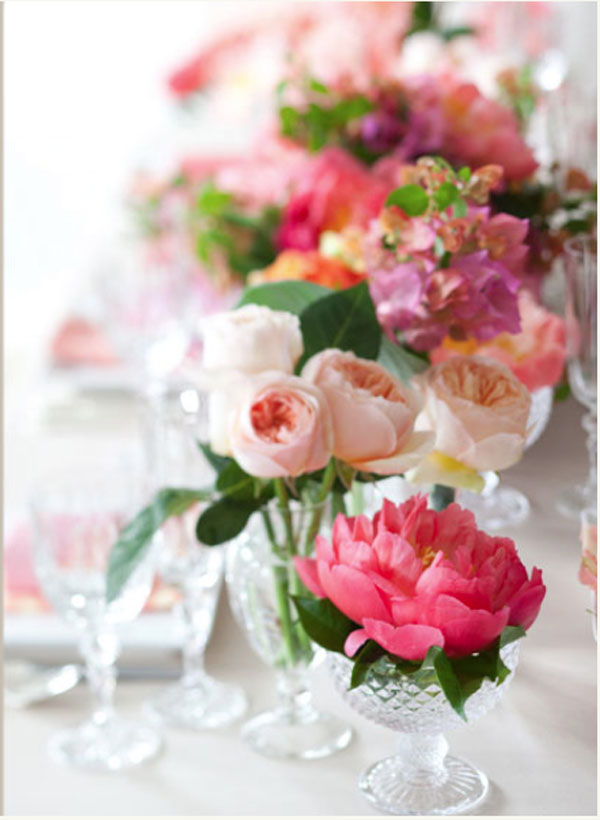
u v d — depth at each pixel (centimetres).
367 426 79
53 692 102
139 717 97
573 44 193
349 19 172
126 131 312
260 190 170
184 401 99
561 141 140
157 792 87
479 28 198
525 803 82
